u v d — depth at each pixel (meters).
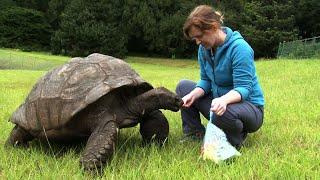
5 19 53.16
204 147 4.13
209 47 4.50
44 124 4.41
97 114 4.20
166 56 50.66
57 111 4.30
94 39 48.75
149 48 50.12
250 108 4.50
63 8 53.69
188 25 4.34
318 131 5.33
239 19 47.38
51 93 4.44
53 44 50.22
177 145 4.70
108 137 3.92
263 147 4.50
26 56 39.09
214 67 4.66
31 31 53.81
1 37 52.97
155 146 4.53
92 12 50.22
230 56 4.48
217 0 50.38
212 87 4.86
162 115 4.73
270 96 8.77
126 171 3.83
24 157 4.36
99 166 3.78
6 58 35.16
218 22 4.36
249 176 3.61
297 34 45.06
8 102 8.92
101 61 4.61
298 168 3.69
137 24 49.84
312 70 15.70
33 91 4.79
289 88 10.41
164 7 49.94
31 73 21.31
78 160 4.07
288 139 4.92
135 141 4.93
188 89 5.10
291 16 45.34
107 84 4.23
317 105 7.34
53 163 4.16
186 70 31.67
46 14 55.50
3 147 4.81
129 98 4.45
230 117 4.35
